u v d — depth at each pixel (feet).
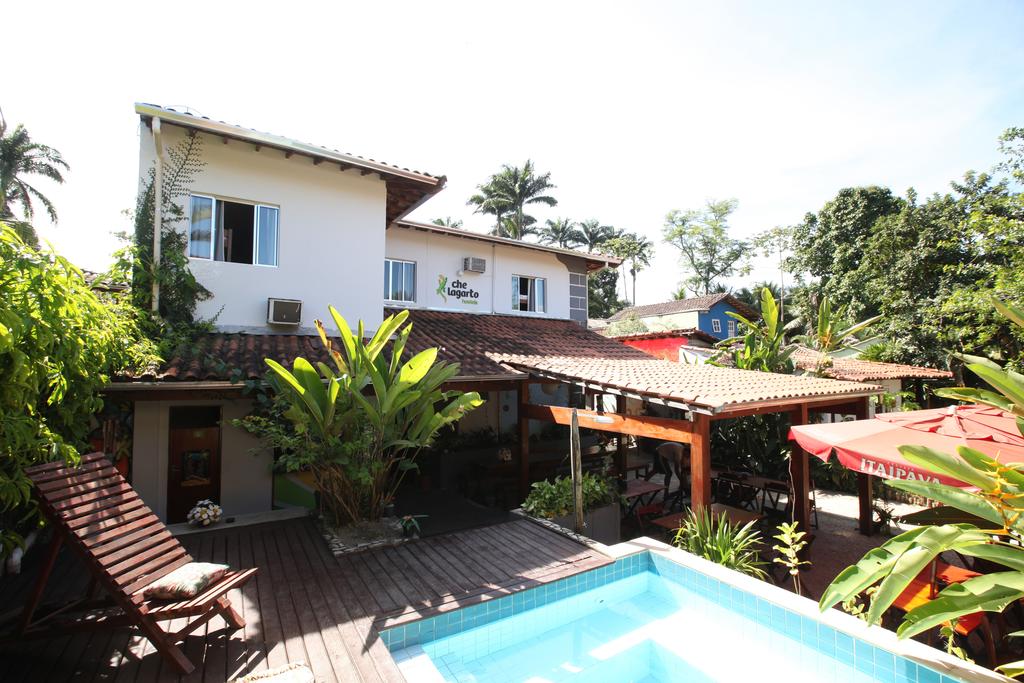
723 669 15.98
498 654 16.89
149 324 24.80
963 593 11.37
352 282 32.89
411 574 19.27
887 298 65.72
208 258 28.84
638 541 23.00
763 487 31.76
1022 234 39.32
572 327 50.90
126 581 12.62
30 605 13.19
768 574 22.06
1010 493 11.55
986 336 45.42
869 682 14.49
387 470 25.11
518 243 48.44
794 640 16.44
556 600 18.90
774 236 123.03
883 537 28.66
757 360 45.62
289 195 30.99
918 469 15.83
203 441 26.68
